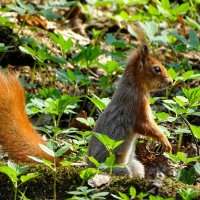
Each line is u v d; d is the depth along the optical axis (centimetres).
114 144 938
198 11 1797
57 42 1330
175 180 975
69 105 1144
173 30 1445
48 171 964
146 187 945
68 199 865
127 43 1659
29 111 1134
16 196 928
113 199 938
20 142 1054
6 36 1473
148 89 1138
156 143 1187
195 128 1003
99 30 1742
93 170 901
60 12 1809
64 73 1283
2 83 1078
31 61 1467
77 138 1128
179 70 1380
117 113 1095
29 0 1788
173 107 1120
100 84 1301
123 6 1866
